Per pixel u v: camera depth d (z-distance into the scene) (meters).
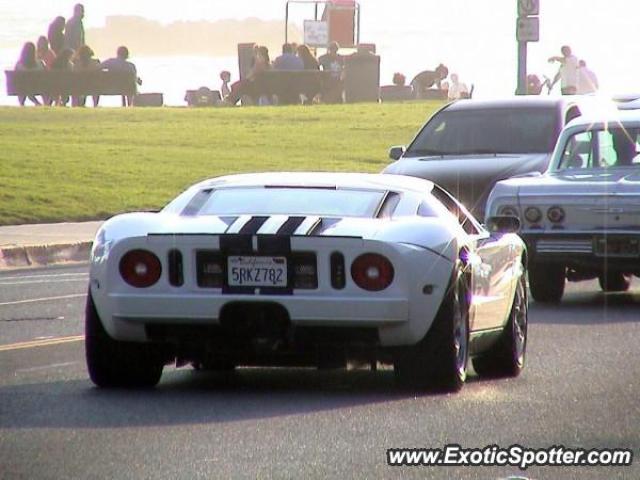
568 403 32.66
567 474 25.73
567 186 50.97
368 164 103.38
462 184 63.25
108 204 83.06
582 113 68.75
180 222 33.31
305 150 109.88
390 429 29.47
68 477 25.14
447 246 33.09
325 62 157.38
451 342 33.09
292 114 135.12
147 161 100.62
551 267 52.56
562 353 40.66
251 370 37.66
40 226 76.25
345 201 34.28
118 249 32.91
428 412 31.39
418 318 32.62
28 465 26.03
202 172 96.56
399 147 67.25
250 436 28.70
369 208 34.00
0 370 37.06
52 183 88.25
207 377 36.31
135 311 32.69
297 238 32.12
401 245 32.38
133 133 117.75
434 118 68.12
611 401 32.91
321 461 26.50
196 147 110.19
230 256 32.38
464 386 35.09
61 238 70.94
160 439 28.33
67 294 55.50
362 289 32.22
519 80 87.56
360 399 32.97
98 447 27.52
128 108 138.88
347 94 153.50
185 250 32.50
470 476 25.47
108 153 103.88
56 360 38.81
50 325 46.22
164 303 32.50
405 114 135.75
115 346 33.66
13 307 51.22
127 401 32.53
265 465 26.11
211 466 26.02
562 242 50.94
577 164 55.00
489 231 38.12
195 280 32.50
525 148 65.81
